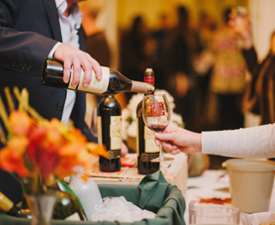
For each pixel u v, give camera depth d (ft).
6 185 4.72
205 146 5.62
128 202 4.55
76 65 4.59
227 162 6.44
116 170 5.85
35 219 3.08
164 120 5.28
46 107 5.57
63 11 5.78
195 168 8.05
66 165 2.91
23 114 2.93
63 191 4.01
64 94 5.66
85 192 4.47
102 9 18.26
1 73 5.48
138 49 20.88
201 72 20.59
